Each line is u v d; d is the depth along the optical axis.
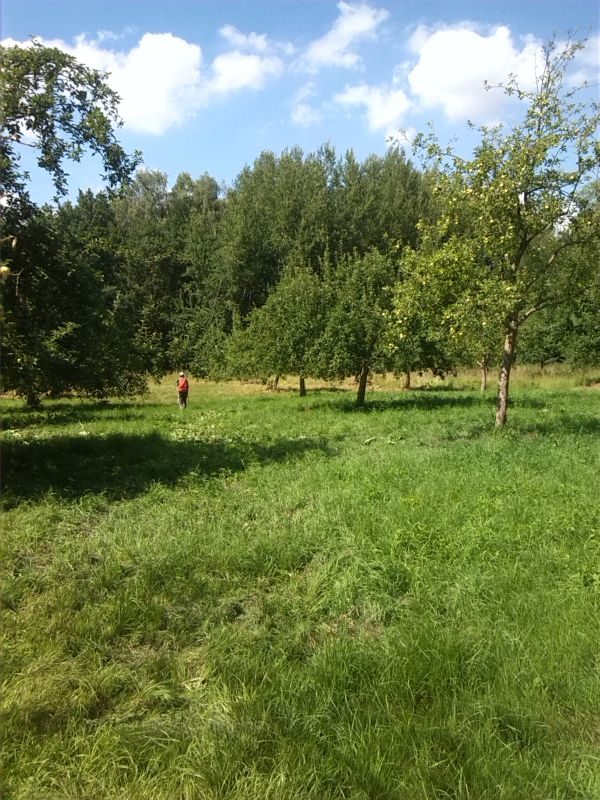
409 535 6.11
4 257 9.38
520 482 8.22
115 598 5.10
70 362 10.66
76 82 9.36
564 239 13.81
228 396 31.33
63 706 3.69
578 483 8.27
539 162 12.63
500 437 12.85
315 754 3.23
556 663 3.96
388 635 4.43
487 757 3.20
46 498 8.18
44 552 6.46
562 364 36.12
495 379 35.41
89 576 5.71
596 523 6.48
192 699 3.80
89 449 12.37
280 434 14.86
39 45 8.98
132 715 3.66
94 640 4.50
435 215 45.72
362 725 3.49
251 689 3.83
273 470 10.23
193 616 4.89
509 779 3.06
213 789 3.03
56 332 10.13
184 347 47.75
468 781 3.08
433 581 5.29
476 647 4.20
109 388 15.94
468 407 19.77
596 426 14.12
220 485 9.27
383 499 7.66
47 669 4.07
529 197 13.30
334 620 4.87
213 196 61.78
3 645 4.33
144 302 49.34
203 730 3.47
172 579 5.50
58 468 10.37
